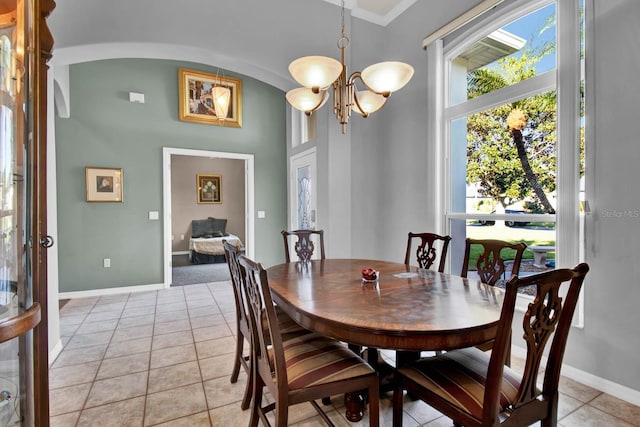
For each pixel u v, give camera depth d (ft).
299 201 16.19
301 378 4.22
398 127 11.39
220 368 7.40
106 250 13.84
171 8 8.84
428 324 3.85
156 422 5.53
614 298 6.12
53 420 5.56
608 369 6.24
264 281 3.92
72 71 13.25
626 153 5.88
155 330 9.70
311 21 10.57
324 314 4.24
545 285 3.43
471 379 4.08
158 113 14.85
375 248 12.03
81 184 13.41
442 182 9.77
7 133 3.39
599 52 6.18
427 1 10.20
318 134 11.87
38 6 3.77
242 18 9.64
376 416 4.46
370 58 11.74
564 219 6.75
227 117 16.30
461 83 9.42
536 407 3.82
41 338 3.96
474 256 9.16
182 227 26.25
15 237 3.49
